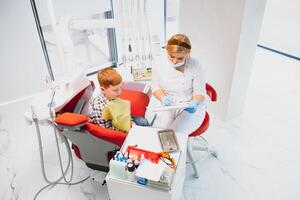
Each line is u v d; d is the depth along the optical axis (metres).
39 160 2.22
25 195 1.92
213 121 2.58
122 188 1.27
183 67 1.68
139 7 2.58
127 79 2.78
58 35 2.26
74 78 1.72
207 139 2.36
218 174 2.03
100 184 1.98
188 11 2.36
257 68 3.53
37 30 2.61
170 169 1.23
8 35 2.47
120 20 2.35
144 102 1.99
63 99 1.62
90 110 1.61
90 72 3.36
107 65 3.50
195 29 2.38
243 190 1.91
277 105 2.80
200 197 1.86
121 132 1.42
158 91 1.80
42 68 2.82
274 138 2.36
